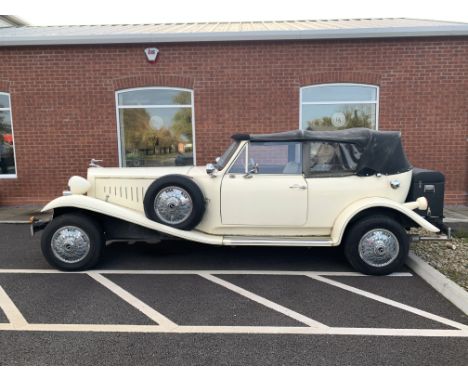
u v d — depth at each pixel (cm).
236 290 424
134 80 866
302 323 347
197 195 469
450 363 286
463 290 388
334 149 471
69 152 894
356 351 302
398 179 469
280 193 471
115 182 514
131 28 1017
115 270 488
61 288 430
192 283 444
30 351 304
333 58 843
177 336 326
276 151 477
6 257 544
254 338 322
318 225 477
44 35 846
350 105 864
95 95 872
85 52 859
